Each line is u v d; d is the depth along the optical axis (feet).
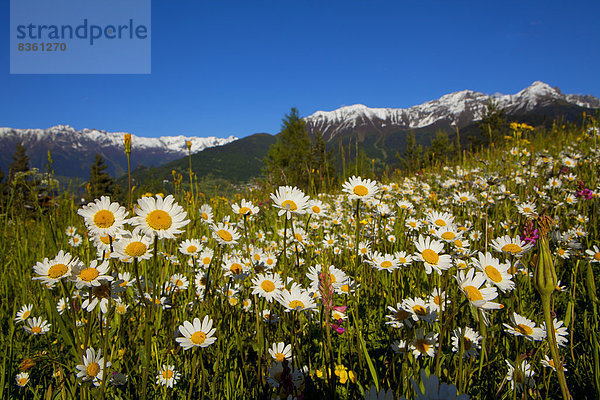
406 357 6.00
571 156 24.43
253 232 17.93
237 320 8.79
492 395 6.22
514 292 8.22
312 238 17.49
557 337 7.27
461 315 7.89
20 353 8.18
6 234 13.44
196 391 7.15
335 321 8.37
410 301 6.63
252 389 6.68
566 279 10.69
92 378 5.90
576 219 14.49
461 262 9.09
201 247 10.89
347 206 23.40
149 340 5.51
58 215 14.19
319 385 6.37
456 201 19.01
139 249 6.13
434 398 2.65
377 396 3.31
